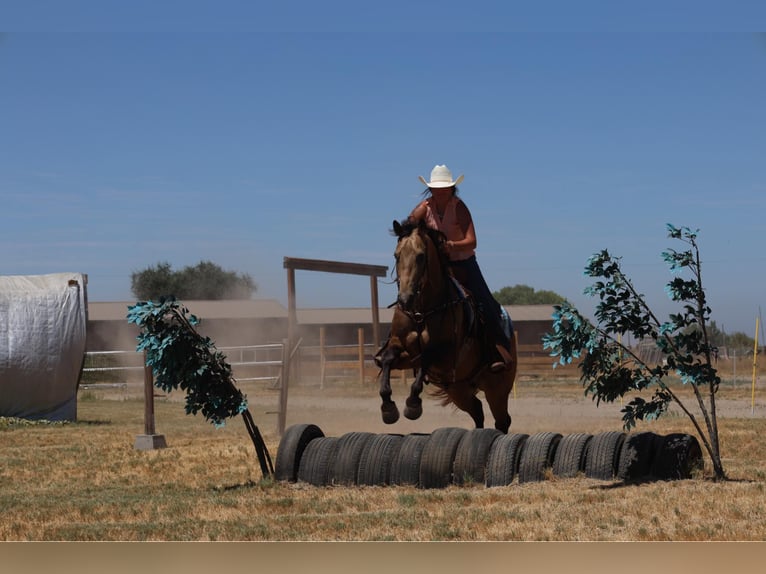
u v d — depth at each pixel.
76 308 27.28
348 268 32.38
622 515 9.02
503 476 11.17
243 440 19.44
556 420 22.80
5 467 15.43
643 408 11.73
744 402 29.39
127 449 18.19
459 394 13.29
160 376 12.16
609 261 11.53
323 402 30.80
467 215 13.17
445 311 12.06
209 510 10.23
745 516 8.82
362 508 10.10
